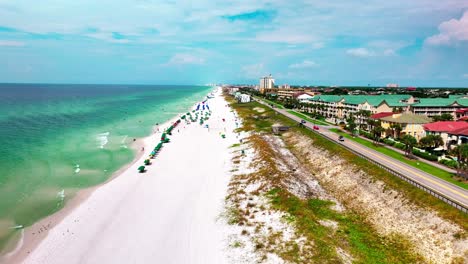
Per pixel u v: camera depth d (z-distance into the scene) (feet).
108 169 220.84
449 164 188.65
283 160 237.66
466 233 110.32
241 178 197.36
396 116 311.27
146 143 309.42
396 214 138.21
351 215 147.84
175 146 300.40
